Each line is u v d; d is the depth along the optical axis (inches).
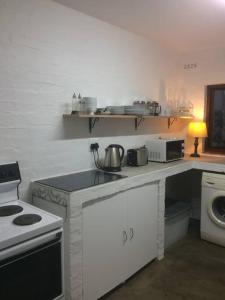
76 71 98.5
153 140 127.9
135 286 92.4
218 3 89.0
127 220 93.1
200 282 94.4
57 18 90.7
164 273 100.0
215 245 122.5
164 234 115.1
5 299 55.0
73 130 99.3
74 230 74.4
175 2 88.7
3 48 77.4
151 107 124.6
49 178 91.7
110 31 110.7
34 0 83.9
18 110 82.2
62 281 66.6
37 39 85.5
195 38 128.2
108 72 111.7
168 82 147.3
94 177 92.8
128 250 94.3
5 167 76.9
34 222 63.4
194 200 153.7
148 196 102.7
